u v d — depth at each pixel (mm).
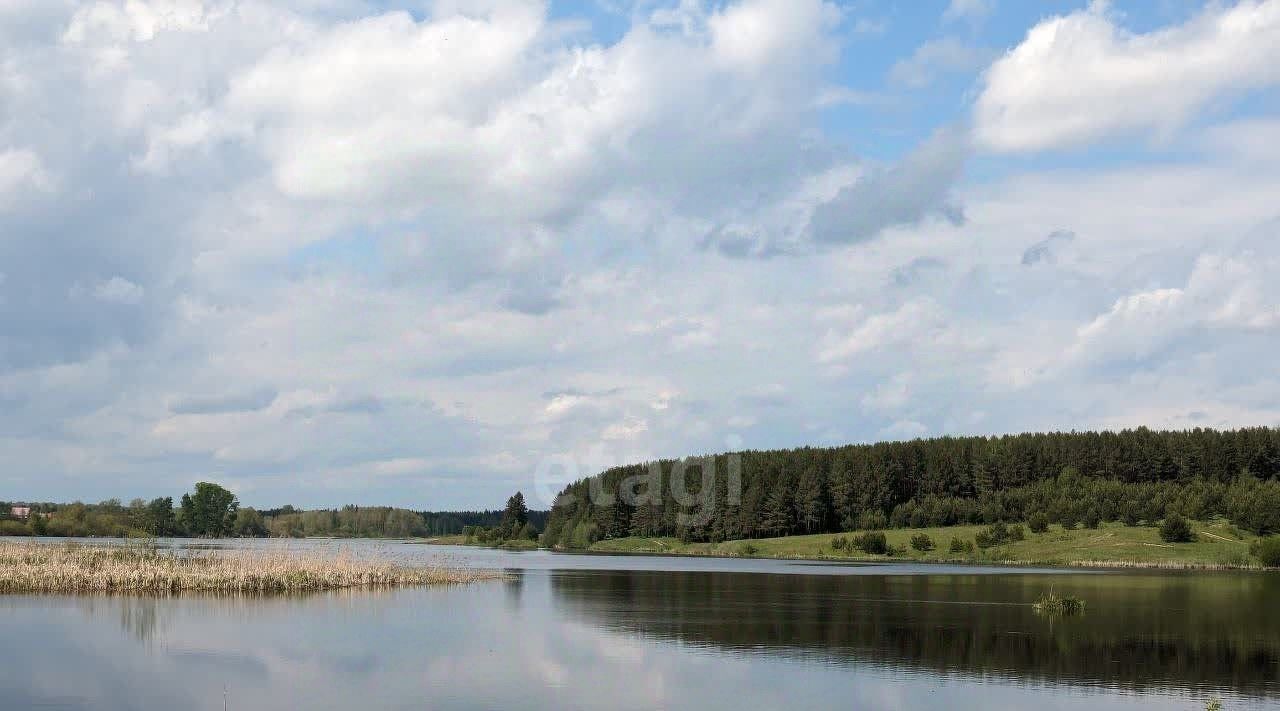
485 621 59219
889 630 56156
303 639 50375
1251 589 89750
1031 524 172000
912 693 37812
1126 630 56188
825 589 89312
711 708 35000
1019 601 75750
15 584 72688
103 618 57594
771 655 46625
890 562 159500
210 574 76250
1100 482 191750
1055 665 44219
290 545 121062
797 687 38844
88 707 34781
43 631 52156
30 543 112250
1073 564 146000
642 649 48281
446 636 52156
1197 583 98812
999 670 42812
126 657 44531
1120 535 162375
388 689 37906
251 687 38156
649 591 85312
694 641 51281
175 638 50094
